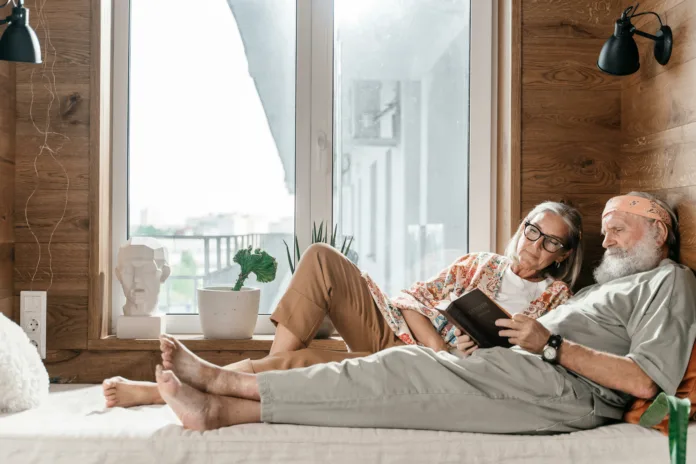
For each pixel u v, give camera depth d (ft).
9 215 8.54
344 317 7.47
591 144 9.04
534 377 6.02
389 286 9.66
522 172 9.01
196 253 9.53
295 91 9.53
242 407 5.82
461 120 9.68
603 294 6.98
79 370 8.71
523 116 9.01
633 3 8.76
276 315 7.09
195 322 9.37
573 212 7.95
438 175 9.68
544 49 9.02
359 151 9.62
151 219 9.49
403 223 9.66
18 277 8.71
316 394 5.82
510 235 8.98
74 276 8.73
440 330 7.72
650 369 5.97
